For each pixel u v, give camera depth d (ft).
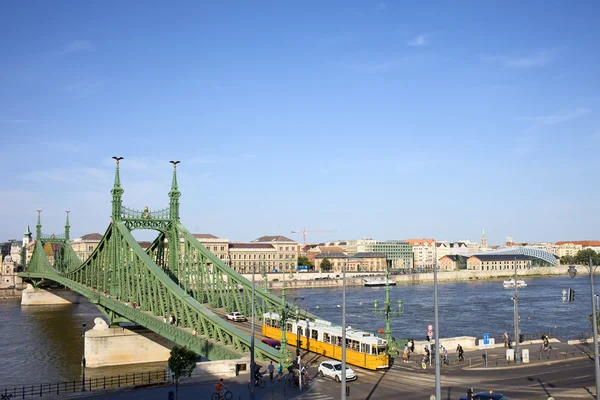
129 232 313.32
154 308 278.05
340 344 221.87
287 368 202.18
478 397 148.36
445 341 251.80
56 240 636.89
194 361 168.55
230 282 310.04
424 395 169.07
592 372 200.23
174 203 327.67
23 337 402.52
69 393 181.37
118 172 320.09
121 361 300.81
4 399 190.80
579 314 513.86
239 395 171.73
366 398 166.40
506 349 245.65
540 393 170.30
